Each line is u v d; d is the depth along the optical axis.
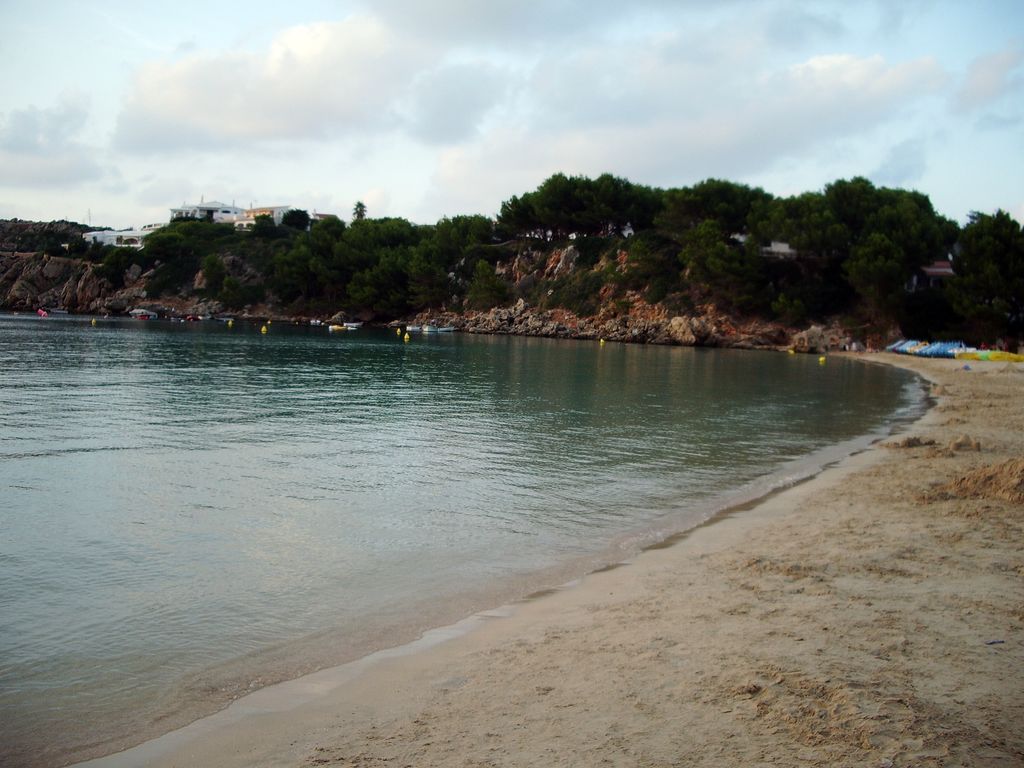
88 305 151.12
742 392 40.22
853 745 5.86
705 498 16.02
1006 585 9.94
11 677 7.57
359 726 6.47
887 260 85.00
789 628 8.48
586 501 15.69
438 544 12.48
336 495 15.81
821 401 36.47
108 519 13.52
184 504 14.75
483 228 138.62
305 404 31.22
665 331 98.12
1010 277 77.75
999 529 12.73
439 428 25.58
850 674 7.17
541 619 9.11
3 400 29.42
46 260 163.25
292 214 191.50
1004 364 64.44
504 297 123.56
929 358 73.06
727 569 10.96
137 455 19.52
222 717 6.74
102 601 9.68
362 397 34.25
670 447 22.53
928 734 6.00
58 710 6.91
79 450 19.92
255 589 10.22
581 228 130.12
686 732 6.16
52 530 12.77
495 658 7.91
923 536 12.41
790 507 14.97
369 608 9.57
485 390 38.41
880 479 17.38
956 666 7.37
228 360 54.06
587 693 6.96
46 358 49.91
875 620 8.69
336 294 139.50
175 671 7.72
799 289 96.06
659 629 8.59
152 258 157.00
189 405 29.72
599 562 11.56
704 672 7.33
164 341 73.69
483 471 18.66
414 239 147.00
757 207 102.88
